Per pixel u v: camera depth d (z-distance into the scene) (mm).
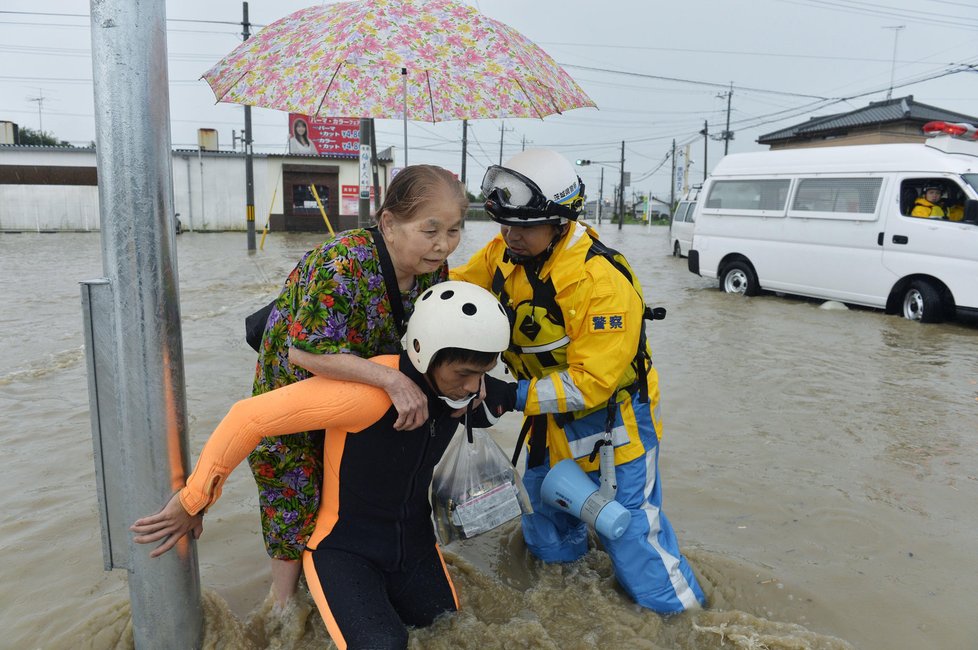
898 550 3414
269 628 2684
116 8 2037
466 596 2904
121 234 2109
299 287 2305
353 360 2133
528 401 2523
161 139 2156
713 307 10797
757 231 11844
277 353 2459
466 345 2076
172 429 2256
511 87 3266
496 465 2689
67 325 8484
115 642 2570
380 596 2289
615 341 2520
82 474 4105
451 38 2816
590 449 2795
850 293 10570
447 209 2176
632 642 2623
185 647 2438
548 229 2582
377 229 2334
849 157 10688
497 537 3457
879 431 5102
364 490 2314
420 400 2146
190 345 7324
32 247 21422
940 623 2846
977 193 9211
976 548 3447
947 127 9781
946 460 4566
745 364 7027
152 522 2191
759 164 11977
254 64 2912
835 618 2865
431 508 2723
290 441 2453
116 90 2066
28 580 3023
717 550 3383
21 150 30422
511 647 2574
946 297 9539
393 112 3195
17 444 4551
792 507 3850
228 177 32156
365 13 2789
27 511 3648
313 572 2334
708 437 4895
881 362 7250
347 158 32562
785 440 4871
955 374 6797
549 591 2943
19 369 6371
